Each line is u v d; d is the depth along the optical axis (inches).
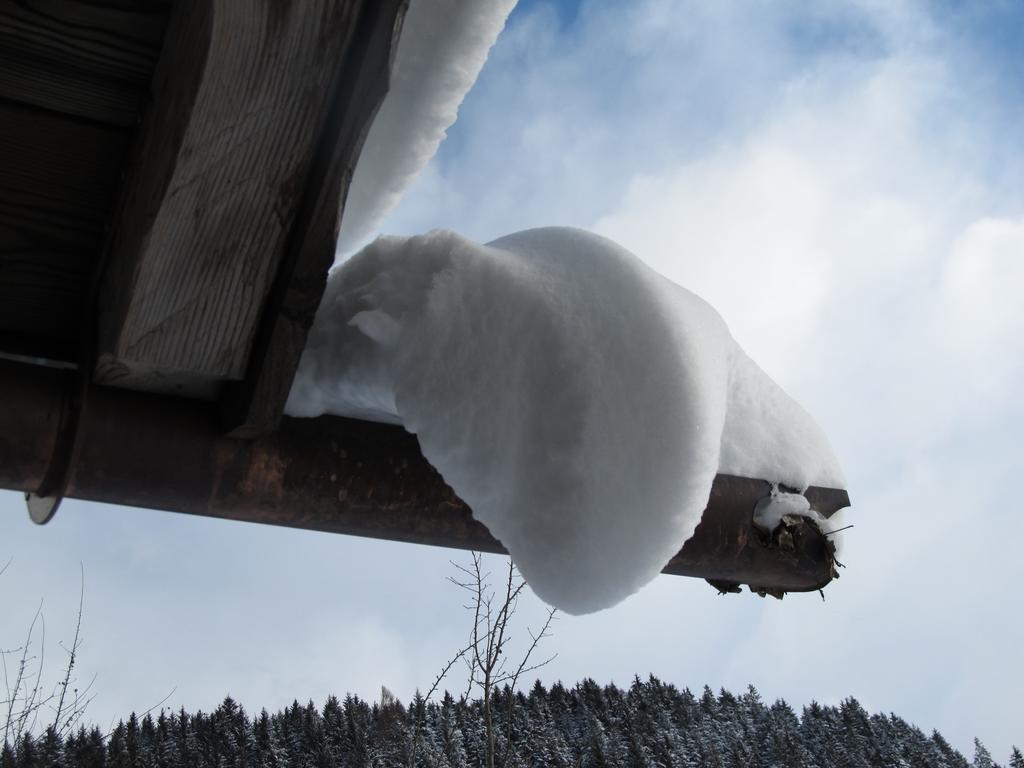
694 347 38.9
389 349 40.9
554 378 38.8
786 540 52.3
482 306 40.3
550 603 39.6
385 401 42.5
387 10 30.2
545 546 38.9
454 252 41.3
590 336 39.1
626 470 38.1
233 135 31.1
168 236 32.2
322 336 43.5
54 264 40.6
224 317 35.2
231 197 32.6
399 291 42.1
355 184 47.2
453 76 40.6
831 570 55.4
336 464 42.6
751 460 54.4
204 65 29.0
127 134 38.1
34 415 36.1
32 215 38.9
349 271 44.8
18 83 35.0
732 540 52.1
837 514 57.2
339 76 31.6
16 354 40.8
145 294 33.3
